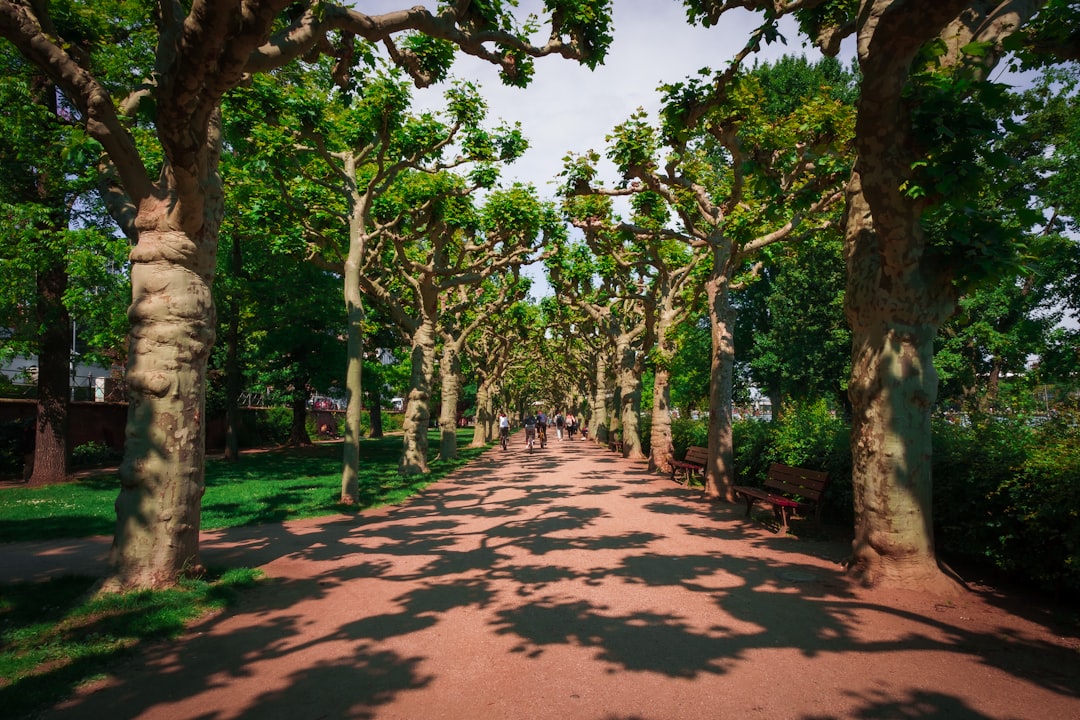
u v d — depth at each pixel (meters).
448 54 10.50
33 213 13.34
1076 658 4.09
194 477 6.04
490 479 16.02
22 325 15.60
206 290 6.23
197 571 6.00
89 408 21.72
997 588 5.84
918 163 5.04
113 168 6.82
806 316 30.22
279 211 13.34
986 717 3.26
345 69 6.85
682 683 3.70
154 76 5.07
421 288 16.95
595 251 17.61
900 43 4.86
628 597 5.51
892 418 5.87
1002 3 6.00
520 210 16.81
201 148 5.54
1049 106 21.16
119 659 4.17
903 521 5.78
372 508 11.17
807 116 9.83
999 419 7.00
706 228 14.99
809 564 6.72
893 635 4.52
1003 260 5.23
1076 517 4.87
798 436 10.67
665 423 17.72
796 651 4.20
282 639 4.56
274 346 22.83
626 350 22.83
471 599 5.52
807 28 8.30
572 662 4.04
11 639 4.45
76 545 8.09
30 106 13.32
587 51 8.05
